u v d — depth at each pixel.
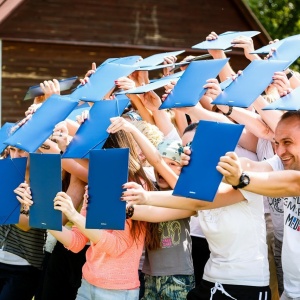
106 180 4.29
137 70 5.55
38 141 4.76
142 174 4.93
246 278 4.59
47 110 4.98
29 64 16.53
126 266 4.89
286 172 3.99
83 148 4.61
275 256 5.32
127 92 4.98
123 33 17.45
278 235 5.25
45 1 16.59
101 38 17.23
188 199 4.36
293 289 4.52
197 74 4.59
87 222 4.34
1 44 16.25
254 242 4.61
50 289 5.75
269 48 4.96
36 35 16.55
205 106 6.02
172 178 4.80
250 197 4.54
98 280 4.88
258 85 4.28
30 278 5.71
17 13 16.36
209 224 4.67
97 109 4.80
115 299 4.86
